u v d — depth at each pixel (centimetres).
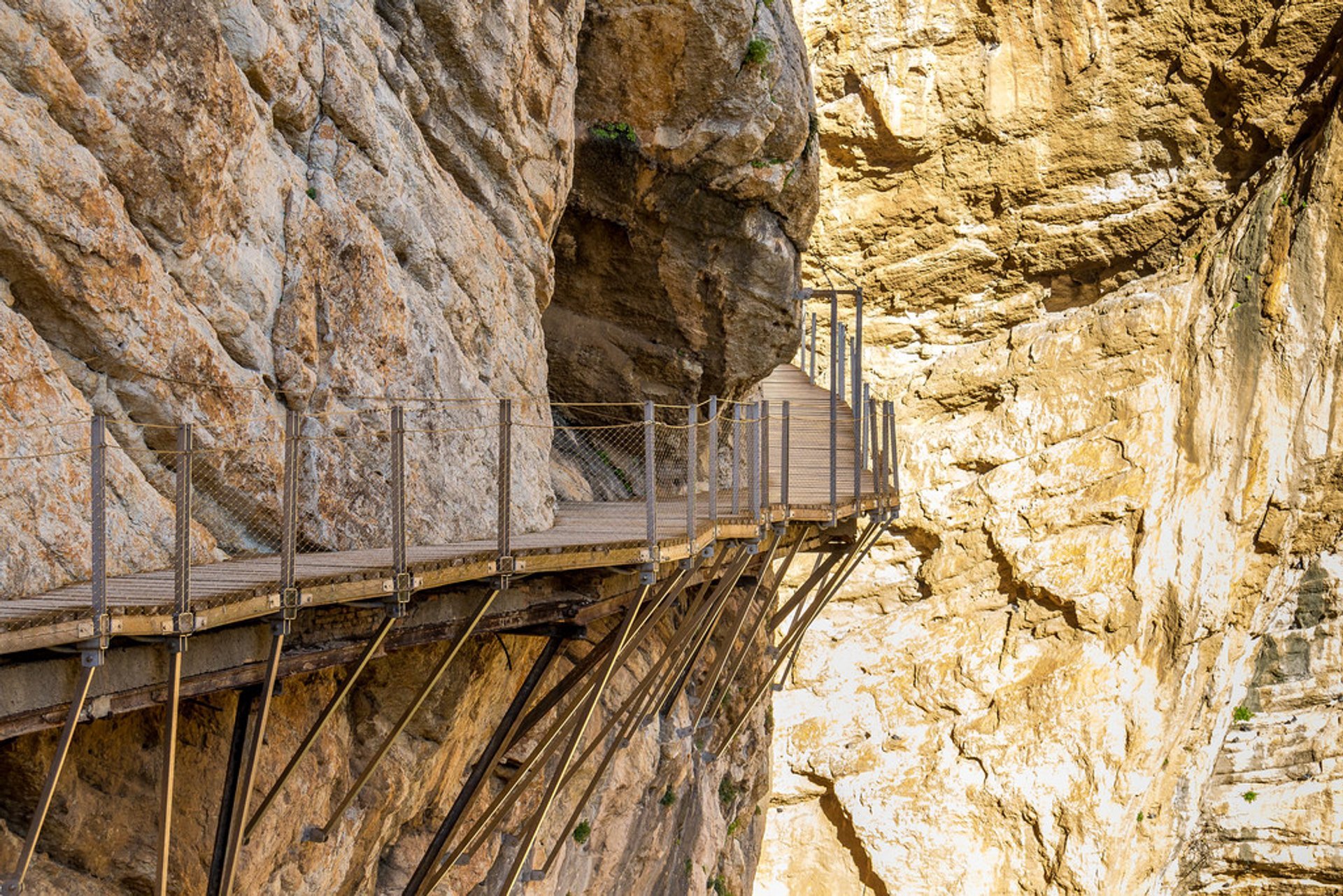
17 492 673
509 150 1288
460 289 1184
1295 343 3008
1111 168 3184
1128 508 3180
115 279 756
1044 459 3262
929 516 3350
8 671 552
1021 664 3262
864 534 1855
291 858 900
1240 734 3159
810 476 2042
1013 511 3272
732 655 2055
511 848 1258
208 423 836
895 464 2062
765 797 2517
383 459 1009
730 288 1848
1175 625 3138
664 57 1631
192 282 832
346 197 1022
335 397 976
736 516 1261
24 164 694
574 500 1655
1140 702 3158
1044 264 3325
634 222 1756
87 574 711
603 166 1694
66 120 727
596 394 1877
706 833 1902
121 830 723
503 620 957
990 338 3428
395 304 1058
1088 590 3197
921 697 3319
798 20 3247
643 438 1895
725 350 1895
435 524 1062
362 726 984
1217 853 3186
